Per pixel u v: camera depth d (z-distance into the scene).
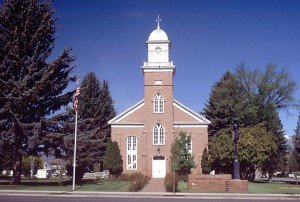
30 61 41.03
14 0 40.88
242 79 65.69
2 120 39.41
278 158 69.00
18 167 42.22
